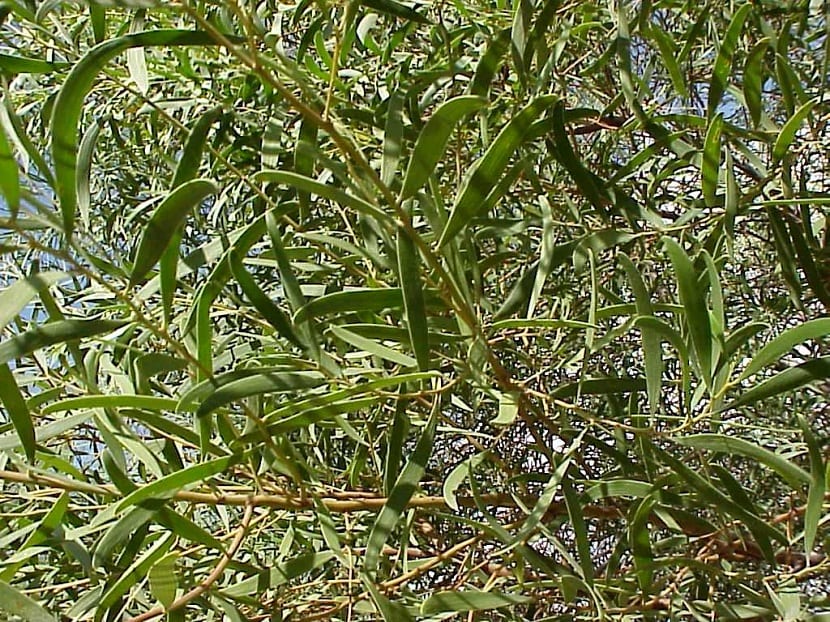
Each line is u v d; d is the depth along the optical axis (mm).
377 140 1051
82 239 761
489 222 939
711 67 1163
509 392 820
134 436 864
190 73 1110
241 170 1111
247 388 736
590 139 1300
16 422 714
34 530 824
